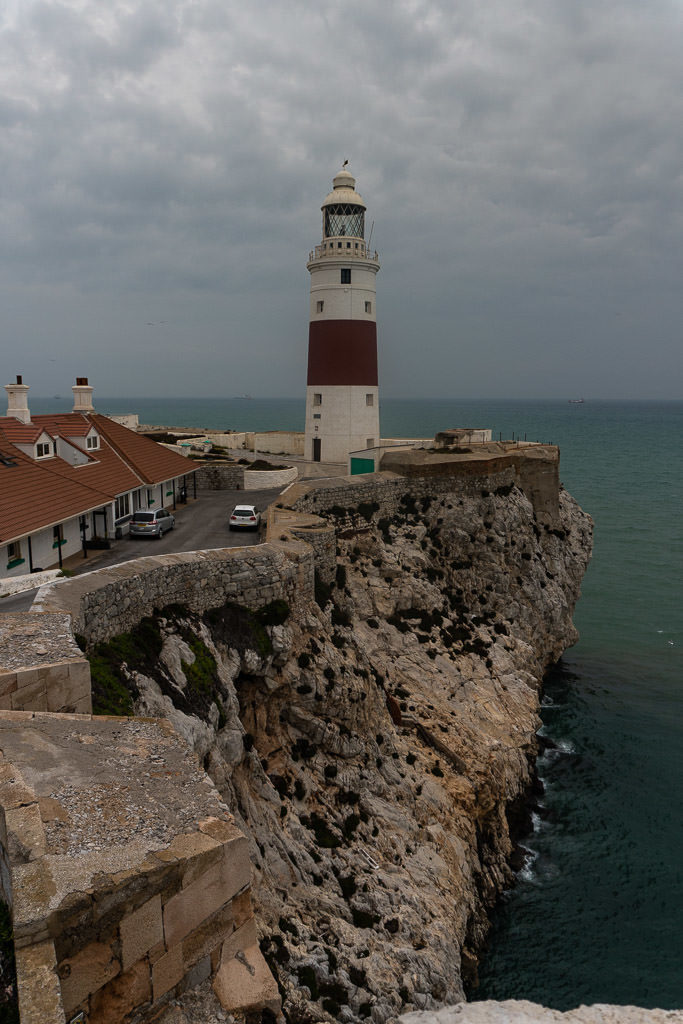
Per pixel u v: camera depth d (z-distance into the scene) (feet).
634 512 366.84
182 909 27.81
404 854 84.43
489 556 161.48
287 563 92.94
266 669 83.76
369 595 131.85
